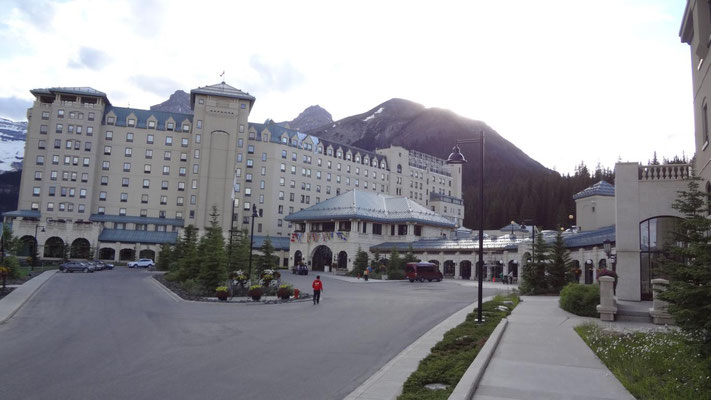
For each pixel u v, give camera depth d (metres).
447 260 74.25
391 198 93.94
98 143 99.06
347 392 10.22
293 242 89.75
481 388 10.12
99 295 32.03
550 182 180.00
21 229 90.81
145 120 103.50
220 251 36.31
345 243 81.88
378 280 63.50
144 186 101.56
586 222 61.31
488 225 176.25
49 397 9.50
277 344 15.62
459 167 165.12
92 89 101.50
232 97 102.81
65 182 95.31
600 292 22.08
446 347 14.62
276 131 112.94
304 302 31.03
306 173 115.38
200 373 11.60
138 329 18.28
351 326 19.95
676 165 26.56
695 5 22.08
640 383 10.29
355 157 126.94
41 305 25.95
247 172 107.00
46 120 97.19
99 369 11.87
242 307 27.34
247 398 9.65
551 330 18.44
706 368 10.23
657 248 26.58
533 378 10.98
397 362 12.88
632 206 27.31
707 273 11.23
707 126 22.33
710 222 11.80
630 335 16.16
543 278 40.31
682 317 11.62
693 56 24.80
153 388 10.23
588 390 10.04
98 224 93.38
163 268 74.44
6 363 12.46
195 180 100.56
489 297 36.19
